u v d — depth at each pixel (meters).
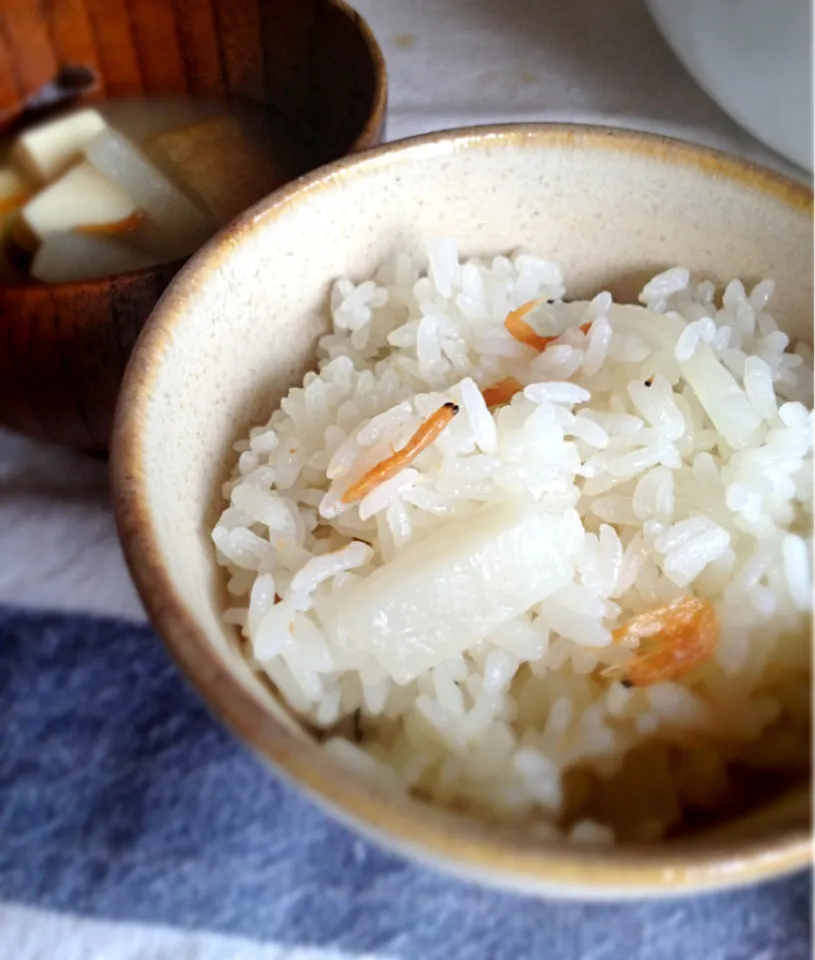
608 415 0.14
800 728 0.12
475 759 0.12
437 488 0.13
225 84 0.20
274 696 0.12
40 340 0.15
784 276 0.15
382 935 0.13
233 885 0.14
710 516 0.14
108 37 0.20
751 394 0.14
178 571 0.11
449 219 0.16
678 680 0.13
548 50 0.24
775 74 0.18
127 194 0.18
